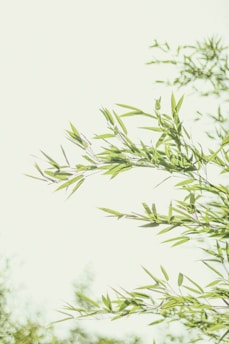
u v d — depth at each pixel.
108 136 2.75
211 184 2.70
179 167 2.71
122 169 2.74
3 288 5.09
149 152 2.73
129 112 2.76
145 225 2.69
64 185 2.73
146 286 2.67
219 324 2.65
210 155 2.75
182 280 2.68
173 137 2.73
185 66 4.02
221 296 2.65
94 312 2.70
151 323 2.80
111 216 2.69
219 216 2.75
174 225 2.70
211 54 3.97
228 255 2.70
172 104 2.76
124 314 2.68
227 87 3.72
